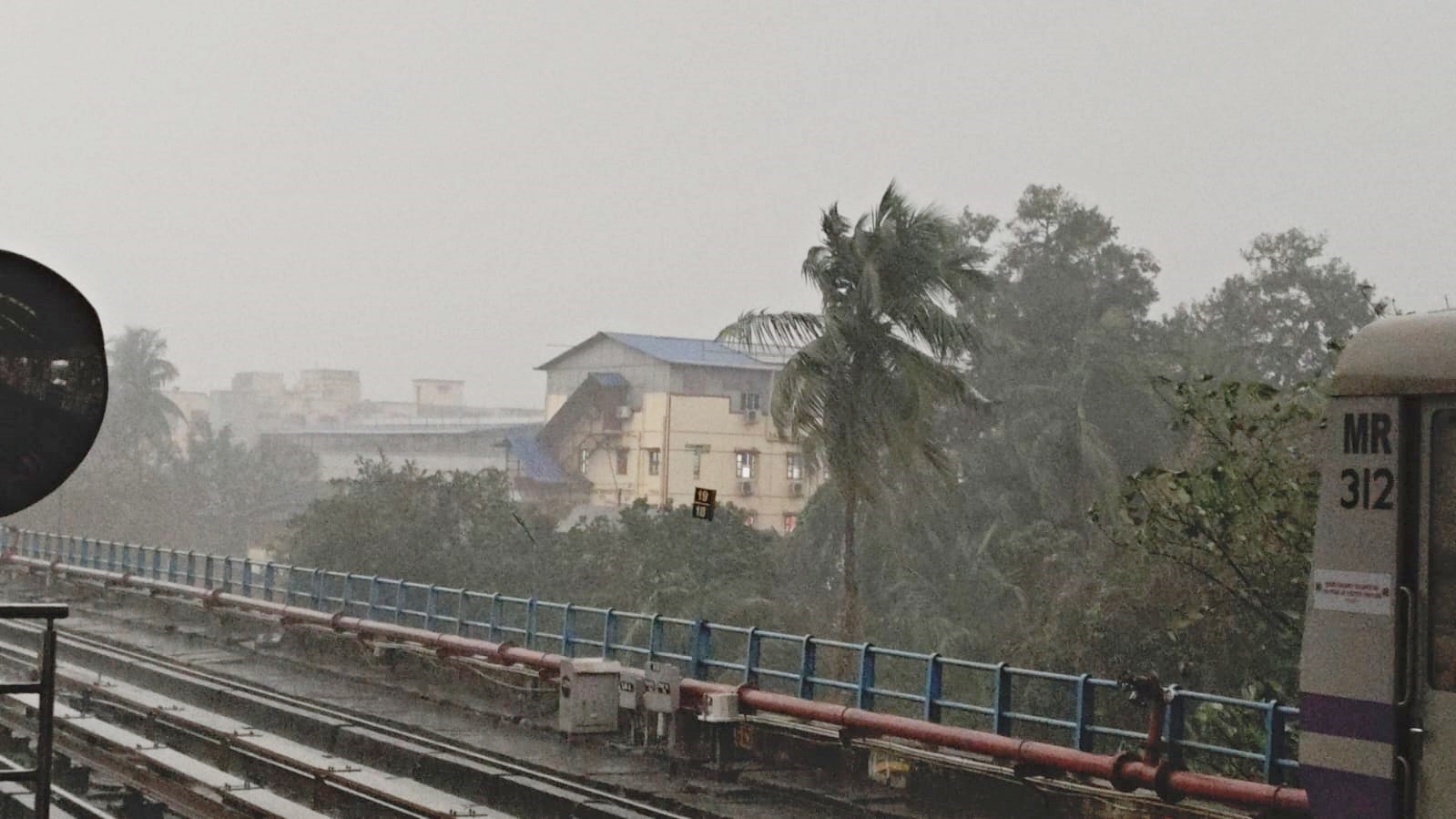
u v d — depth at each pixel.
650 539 32.72
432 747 18.14
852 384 24.28
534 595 34.47
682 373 52.19
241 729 18.00
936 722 14.88
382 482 37.25
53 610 7.21
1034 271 40.81
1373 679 7.92
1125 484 17.12
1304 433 16.69
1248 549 16.25
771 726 16.47
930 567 32.34
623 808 14.62
